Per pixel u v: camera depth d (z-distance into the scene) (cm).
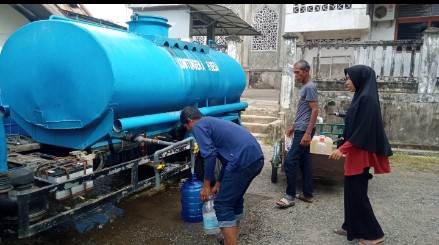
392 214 476
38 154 390
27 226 274
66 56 378
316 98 465
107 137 396
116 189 382
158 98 430
